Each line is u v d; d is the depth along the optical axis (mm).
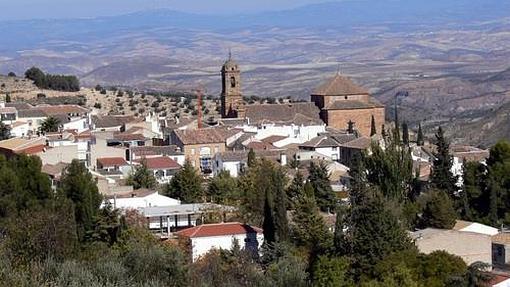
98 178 185000
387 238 119062
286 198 148500
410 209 155750
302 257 123875
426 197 161875
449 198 167250
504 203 172125
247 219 158125
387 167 170000
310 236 134750
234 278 93562
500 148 182000
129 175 199750
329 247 125625
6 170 144250
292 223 144375
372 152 183000
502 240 140250
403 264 108625
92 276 70625
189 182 182125
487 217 167625
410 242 122875
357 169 172375
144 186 193250
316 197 171250
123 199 168000
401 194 169750
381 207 121875
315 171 174875
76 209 136875
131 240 111688
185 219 159750
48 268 70812
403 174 171500
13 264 72250
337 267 113688
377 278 113188
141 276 79188
